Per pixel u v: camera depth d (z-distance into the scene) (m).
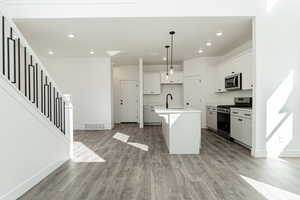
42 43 5.07
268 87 3.51
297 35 3.48
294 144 3.53
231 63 5.42
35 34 4.35
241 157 3.55
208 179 2.59
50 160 2.90
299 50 3.48
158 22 3.77
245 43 5.19
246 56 4.60
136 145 4.52
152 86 8.03
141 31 4.25
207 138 5.26
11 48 3.28
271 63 3.50
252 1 3.51
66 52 6.06
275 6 3.50
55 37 4.57
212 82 6.78
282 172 2.81
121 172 2.86
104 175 2.75
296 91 3.50
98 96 6.94
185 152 3.83
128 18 3.57
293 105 3.50
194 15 3.52
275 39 3.50
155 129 6.85
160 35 4.53
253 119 3.60
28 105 2.39
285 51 3.50
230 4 3.52
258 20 3.50
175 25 3.93
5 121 2.01
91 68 6.90
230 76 5.39
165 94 8.27
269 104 3.52
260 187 2.35
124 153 3.86
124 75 8.48
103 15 3.52
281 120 3.52
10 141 2.08
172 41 4.99
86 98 6.94
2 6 3.46
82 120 6.95
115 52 6.12
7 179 2.02
